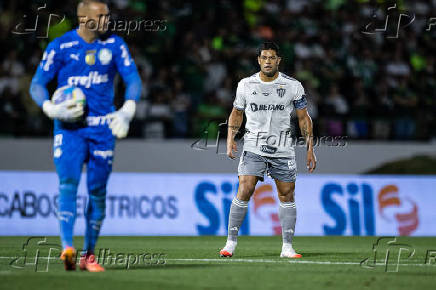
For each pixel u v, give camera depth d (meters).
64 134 21.02
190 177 45.00
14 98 52.84
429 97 60.78
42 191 43.03
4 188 42.59
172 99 55.84
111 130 21.20
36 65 55.00
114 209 43.81
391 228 46.41
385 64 61.91
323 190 46.00
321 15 65.44
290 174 27.67
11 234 42.31
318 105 56.47
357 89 58.62
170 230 44.31
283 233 28.25
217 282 19.19
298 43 62.91
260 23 63.75
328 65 60.50
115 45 21.41
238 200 27.58
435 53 64.00
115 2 59.91
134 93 21.20
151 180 44.53
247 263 24.94
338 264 25.05
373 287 18.81
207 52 59.97
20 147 48.56
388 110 55.12
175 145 49.94
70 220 20.98
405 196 46.78
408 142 53.91
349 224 45.97
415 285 19.36
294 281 19.72
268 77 27.20
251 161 27.34
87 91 21.09
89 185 21.25
